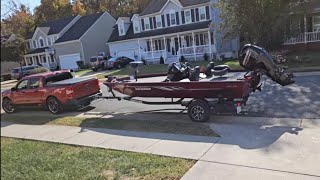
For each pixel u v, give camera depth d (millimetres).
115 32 42219
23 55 46688
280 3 20234
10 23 30000
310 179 4785
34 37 50969
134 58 38656
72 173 6219
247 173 5188
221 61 27281
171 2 35125
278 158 5625
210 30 31719
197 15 33781
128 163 6234
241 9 20938
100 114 11312
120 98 11016
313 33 26672
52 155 7508
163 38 35969
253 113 9000
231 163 5641
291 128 7195
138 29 38344
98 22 45781
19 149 8352
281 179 4871
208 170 5469
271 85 12828
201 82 8586
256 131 7242
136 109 11375
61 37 47000
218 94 8422
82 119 10758
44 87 12750
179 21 35156
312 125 7289
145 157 6457
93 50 45156
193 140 7129
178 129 8125
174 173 5527
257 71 8734
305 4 22031
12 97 13953
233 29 22234
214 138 7098
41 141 8875
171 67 10039
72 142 8305
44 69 37188
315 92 10680
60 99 12273
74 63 45125
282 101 10031
